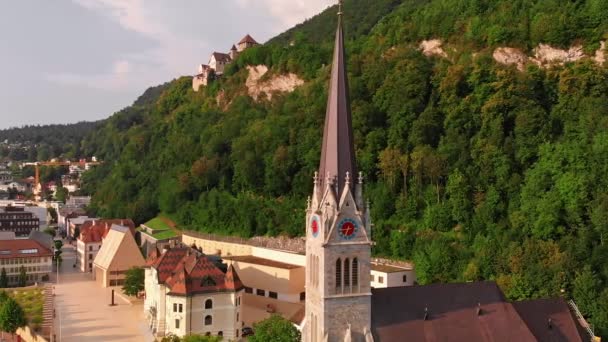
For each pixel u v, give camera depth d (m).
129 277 171.75
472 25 196.62
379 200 168.12
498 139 160.38
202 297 129.00
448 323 79.88
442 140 171.75
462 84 179.25
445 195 162.12
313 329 78.62
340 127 75.56
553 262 119.62
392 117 184.75
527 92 166.75
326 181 75.25
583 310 108.38
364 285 76.38
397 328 77.69
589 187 135.25
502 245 135.00
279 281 153.62
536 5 189.62
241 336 135.75
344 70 76.12
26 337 138.75
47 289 186.00
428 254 143.25
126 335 136.12
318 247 76.06
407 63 192.62
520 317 83.25
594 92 160.25
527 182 147.00
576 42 176.88
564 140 153.00
